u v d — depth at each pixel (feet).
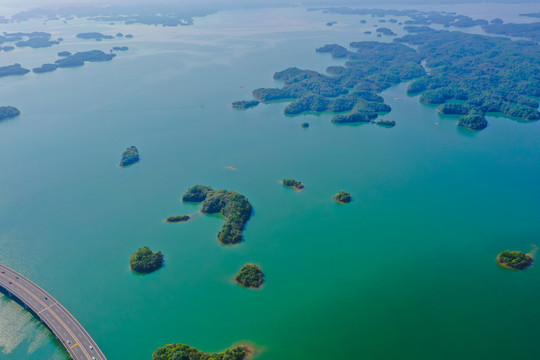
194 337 615.16
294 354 586.45
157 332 624.18
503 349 597.93
